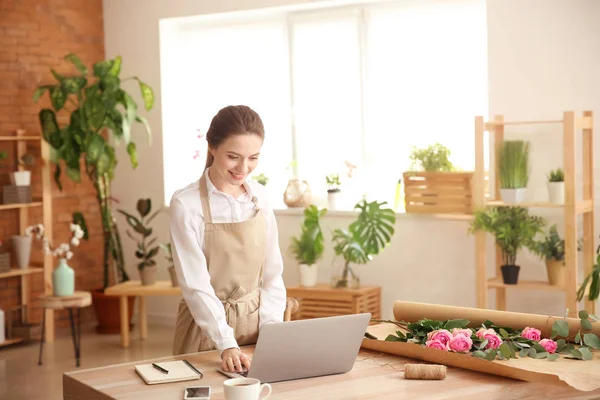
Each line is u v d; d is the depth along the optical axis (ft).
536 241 18.95
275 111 24.75
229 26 25.21
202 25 25.70
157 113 25.72
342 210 22.66
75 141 23.61
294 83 24.07
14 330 23.34
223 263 10.62
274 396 8.57
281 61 24.49
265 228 10.98
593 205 18.63
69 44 25.70
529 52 19.36
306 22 23.73
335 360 9.34
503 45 19.67
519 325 10.33
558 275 18.48
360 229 21.25
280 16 24.32
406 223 21.65
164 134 25.76
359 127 23.24
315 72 23.73
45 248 22.56
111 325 24.94
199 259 10.30
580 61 18.79
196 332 10.87
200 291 10.16
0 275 22.49
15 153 24.30
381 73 22.82
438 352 9.64
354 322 9.30
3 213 24.12
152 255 23.85
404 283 21.81
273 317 11.04
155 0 25.44
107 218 25.07
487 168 21.08
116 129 23.94
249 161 10.20
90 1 26.21
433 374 9.07
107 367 9.71
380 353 10.41
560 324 9.89
